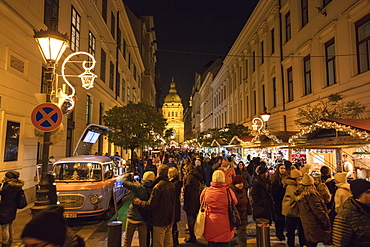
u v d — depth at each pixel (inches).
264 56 909.2
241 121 1192.8
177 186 236.4
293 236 224.2
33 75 426.0
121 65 1140.5
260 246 193.3
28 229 67.9
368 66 454.9
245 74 1157.7
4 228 219.3
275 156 579.2
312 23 625.0
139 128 697.0
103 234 281.3
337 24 525.3
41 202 192.4
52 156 459.2
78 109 625.9
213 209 175.9
